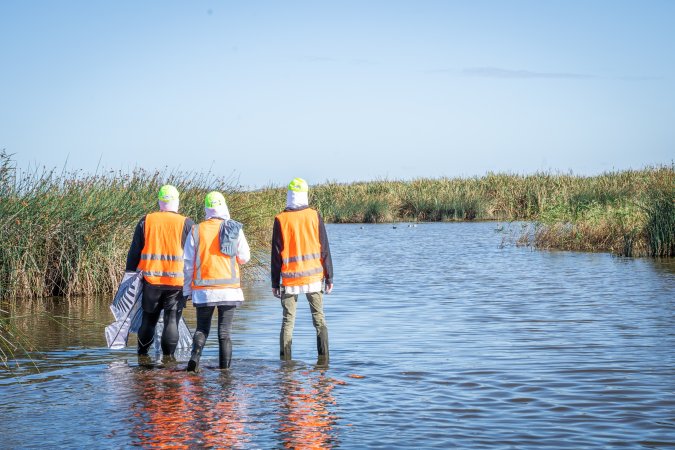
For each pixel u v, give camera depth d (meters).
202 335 7.59
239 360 8.00
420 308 11.81
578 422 5.58
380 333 9.59
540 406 6.02
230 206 16.39
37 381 7.07
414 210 44.38
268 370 7.49
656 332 9.24
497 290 13.84
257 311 11.66
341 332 9.71
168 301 8.32
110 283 13.77
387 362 7.79
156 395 6.51
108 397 6.45
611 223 21.91
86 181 14.73
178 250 8.30
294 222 8.13
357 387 6.73
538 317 10.66
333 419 5.73
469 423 5.59
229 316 7.66
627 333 9.22
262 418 5.77
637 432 5.33
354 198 45.34
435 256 21.53
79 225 13.54
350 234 32.81
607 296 12.59
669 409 5.89
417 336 9.33
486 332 9.52
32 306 12.15
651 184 23.92
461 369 7.38
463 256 21.25
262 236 18.73
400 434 5.34
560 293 13.15
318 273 8.13
